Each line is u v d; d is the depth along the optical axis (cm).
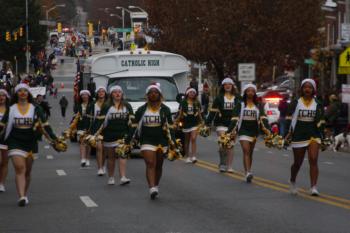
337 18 7138
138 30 11031
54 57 17812
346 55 4119
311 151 1991
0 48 11512
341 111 4056
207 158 3284
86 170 2844
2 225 1636
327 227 1552
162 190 2188
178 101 3328
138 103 3341
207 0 6975
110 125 2316
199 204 1902
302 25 7094
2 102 2192
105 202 1961
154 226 1591
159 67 3550
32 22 12975
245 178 2403
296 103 1997
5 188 2322
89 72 3669
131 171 2761
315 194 2027
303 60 7225
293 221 1628
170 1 7219
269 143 2255
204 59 7188
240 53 6900
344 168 2897
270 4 7012
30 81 8700
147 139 1977
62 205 1922
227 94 2659
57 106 9994
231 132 2377
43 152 3781
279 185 2278
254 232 1506
